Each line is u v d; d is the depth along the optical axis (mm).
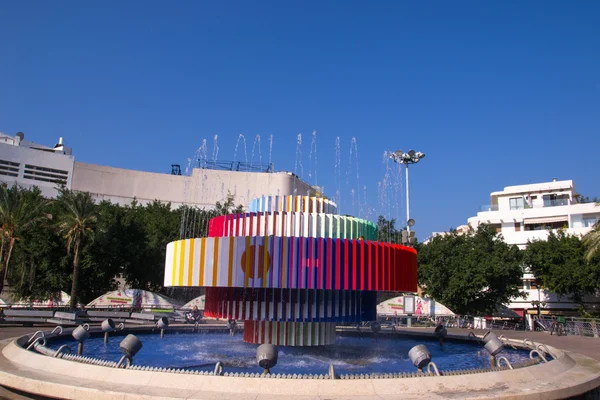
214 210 64688
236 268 15164
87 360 11031
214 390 9273
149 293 41094
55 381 9922
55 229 44000
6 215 38969
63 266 44875
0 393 10688
